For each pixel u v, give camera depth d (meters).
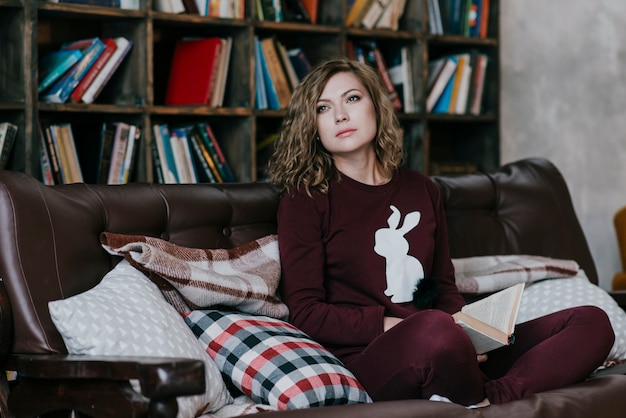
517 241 2.96
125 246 2.06
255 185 2.56
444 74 4.38
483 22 4.52
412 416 1.73
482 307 2.21
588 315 2.24
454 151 4.73
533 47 4.54
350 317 2.19
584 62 4.38
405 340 2.02
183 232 2.33
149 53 3.38
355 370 2.11
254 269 2.27
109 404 1.65
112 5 3.33
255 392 1.98
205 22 3.54
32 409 1.80
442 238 2.50
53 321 1.83
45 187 2.08
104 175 3.34
